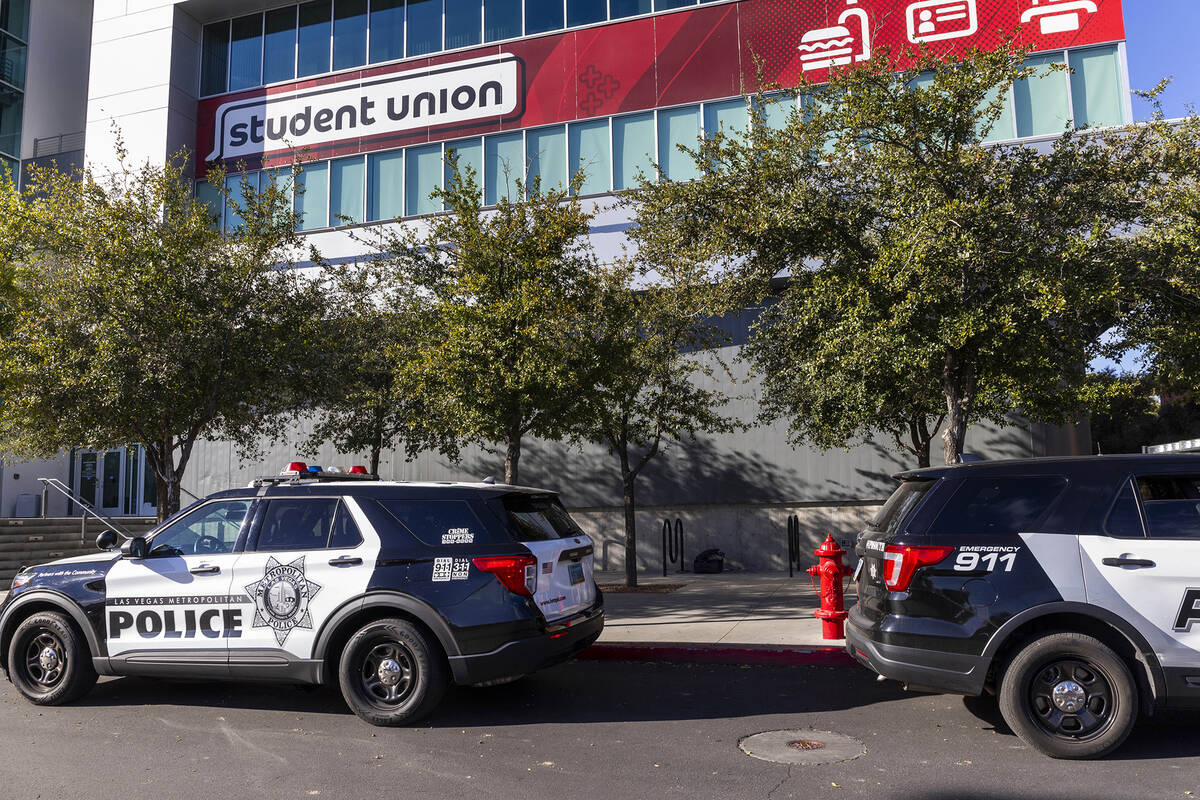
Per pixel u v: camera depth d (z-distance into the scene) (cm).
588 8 2028
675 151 1920
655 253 1322
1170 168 909
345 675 575
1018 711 482
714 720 581
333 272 1502
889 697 642
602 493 1817
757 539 1730
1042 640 480
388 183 2128
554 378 1016
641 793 429
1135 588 471
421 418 1380
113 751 514
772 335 1316
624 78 1970
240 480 2036
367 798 425
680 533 1711
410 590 568
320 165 2191
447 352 1056
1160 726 534
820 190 960
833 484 1691
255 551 609
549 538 622
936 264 830
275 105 2250
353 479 684
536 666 574
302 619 584
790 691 673
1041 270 806
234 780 456
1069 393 922
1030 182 912
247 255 1150
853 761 478
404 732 554
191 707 629
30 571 664
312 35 2262
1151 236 866
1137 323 895
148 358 994
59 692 632
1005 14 1717
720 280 1238
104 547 650
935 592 500
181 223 1119
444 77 2111
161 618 613
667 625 975
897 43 1778
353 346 1395
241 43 2323
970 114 904
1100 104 1653
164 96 2266
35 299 1111
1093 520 490
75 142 2736
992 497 512
